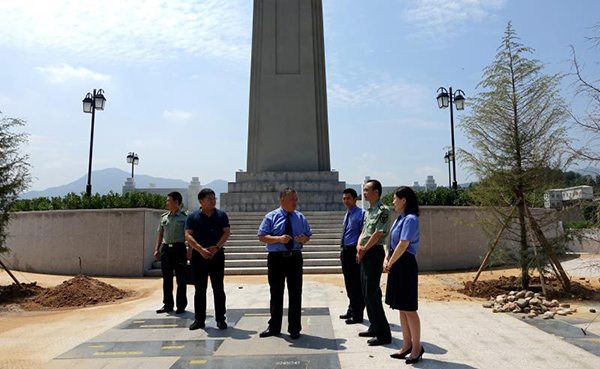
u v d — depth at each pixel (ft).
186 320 22.22
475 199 31.65
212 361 15.55
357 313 20.86
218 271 20.48
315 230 47.50
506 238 31.07
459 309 24.03
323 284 33.40
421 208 43.09
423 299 27.17
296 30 68.44
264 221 19.06
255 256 42.01
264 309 24.63
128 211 41.42
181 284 24.09
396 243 15.55
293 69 67.77
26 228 45.47
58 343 18.35
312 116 66.95
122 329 20.43
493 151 29.94
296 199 19.01
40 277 40.93
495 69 29.78
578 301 26.13
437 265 42.88
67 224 42.93
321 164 67.00
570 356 15.49
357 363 15.10
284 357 15.87
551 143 28.19
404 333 15.67
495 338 17.95
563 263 45.14
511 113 29.35
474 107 30.63
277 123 66.80
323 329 19.84
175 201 24.36
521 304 23.30
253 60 68.85
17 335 19.90
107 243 41.50
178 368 14.88
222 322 20.18
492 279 35.19
